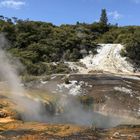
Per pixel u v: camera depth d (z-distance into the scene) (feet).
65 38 209.97
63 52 199.21
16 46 198.18
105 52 202.49
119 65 185.68
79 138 66.33
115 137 67.62
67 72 166.71
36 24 228.84
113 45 212.02
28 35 205.05
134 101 112.06
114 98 114.21
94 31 286.05
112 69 179.83
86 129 73.10
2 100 91.91
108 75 146.41
